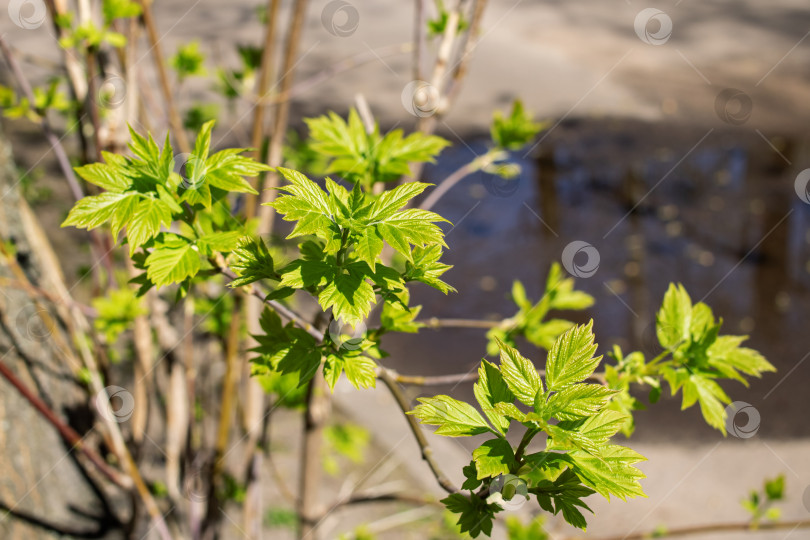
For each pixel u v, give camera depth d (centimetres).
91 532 269
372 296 101
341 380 461
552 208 719
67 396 280
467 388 488
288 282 102
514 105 218
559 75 951
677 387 133
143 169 111
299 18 213
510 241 677
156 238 112
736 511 404
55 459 265
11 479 238
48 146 709
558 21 1116
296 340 113
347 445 359
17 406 247
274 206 96
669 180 752
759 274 623
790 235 664
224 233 113
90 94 209
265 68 216
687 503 411
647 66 965
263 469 412
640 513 399
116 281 273
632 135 822
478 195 741
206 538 258
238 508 344
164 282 108
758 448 454
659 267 634
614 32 1072
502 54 1012
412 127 810
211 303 268
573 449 92
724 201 722
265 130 245
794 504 413
